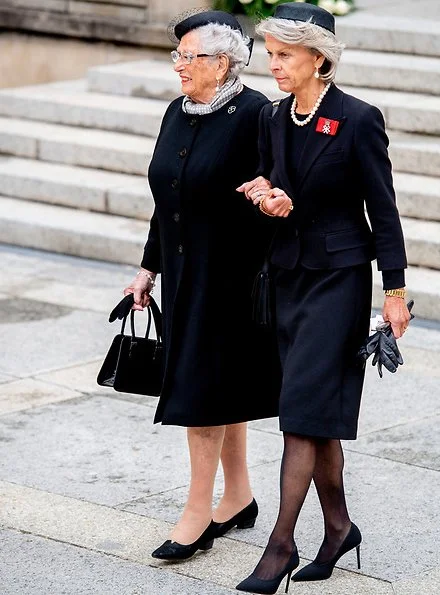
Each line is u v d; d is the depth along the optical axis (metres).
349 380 7.73
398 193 15.62
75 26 23.20
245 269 8.15
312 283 7.74
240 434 8.62
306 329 7.65
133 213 17.11
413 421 10.98
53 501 9.30
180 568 8.19
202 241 8.11
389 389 11.75
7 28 24.23
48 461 10.12
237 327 8.16
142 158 17.94
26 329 13.55
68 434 10.71
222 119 8.05
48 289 15.10
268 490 9.51
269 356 8.28
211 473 8.32
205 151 8.02
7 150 19.31
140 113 18.84
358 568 8.19
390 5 21.94
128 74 20.12
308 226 7.69
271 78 19.41
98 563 8.28
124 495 9.43
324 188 7.58
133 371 8.42
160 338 8.63
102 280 15.53
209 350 8.13
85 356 12.77
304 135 7.63
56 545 8.55
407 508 9.20
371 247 7.73
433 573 8.14
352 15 20.62
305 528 8.80
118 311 8.58
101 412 11.25
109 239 16.33
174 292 8.21
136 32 22.50
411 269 14.74
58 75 23.88
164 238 8.27
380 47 19.30
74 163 18.66
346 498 9.38
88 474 9.84
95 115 19.33
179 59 8.06
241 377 8.20
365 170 7.52
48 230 16.84
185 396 8.14
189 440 8.34
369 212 7.62
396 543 8.60
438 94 18.05
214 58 7.98
